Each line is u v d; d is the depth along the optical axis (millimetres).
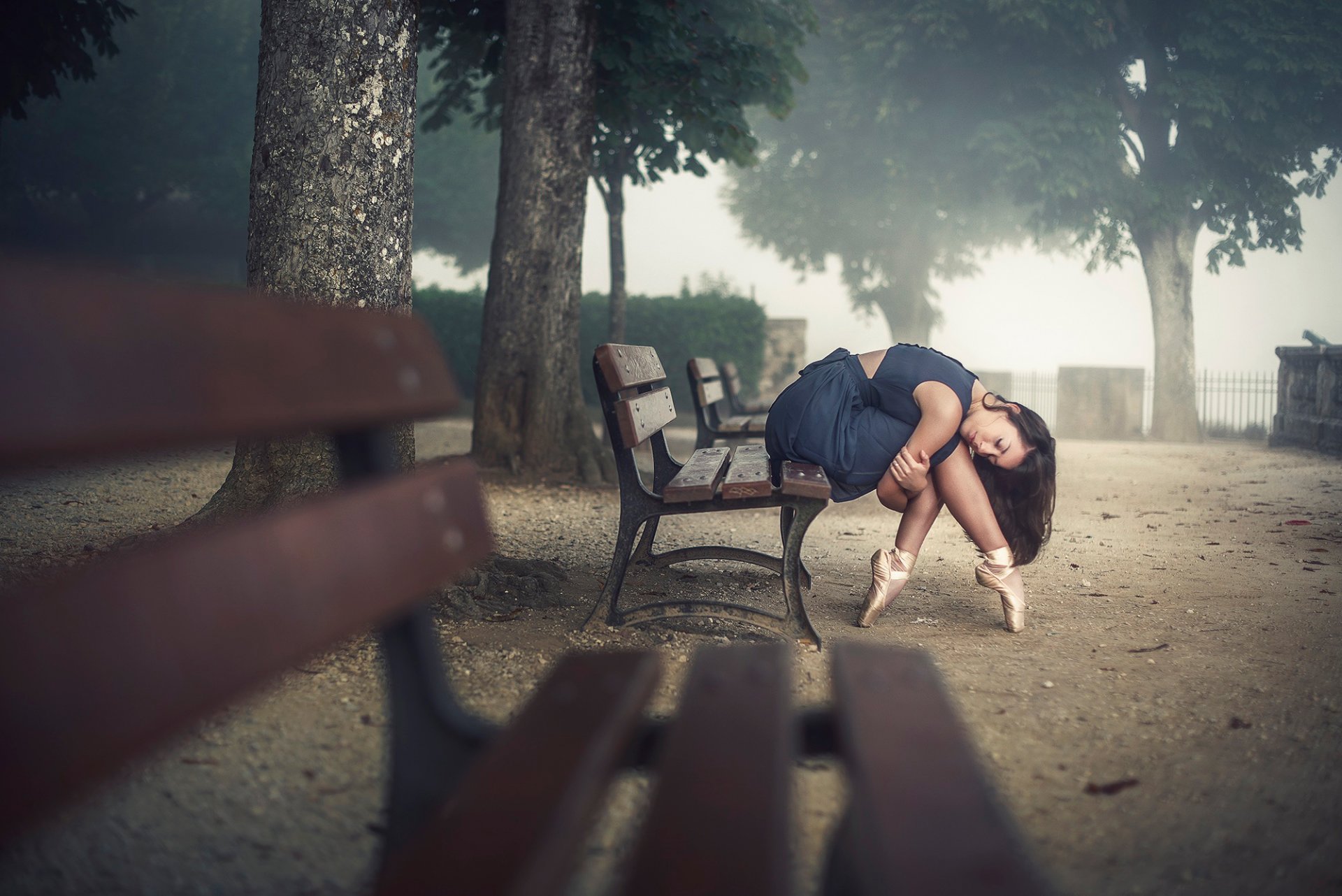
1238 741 2553
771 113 12406
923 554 5602
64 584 728
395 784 1467
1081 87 18156
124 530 5242
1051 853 1904
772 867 895
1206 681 3092
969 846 884
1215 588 4625
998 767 2344
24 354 687
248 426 906
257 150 4230
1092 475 10086
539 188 8453
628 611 3586
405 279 4398
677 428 16031
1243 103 17156
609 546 5566
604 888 1697
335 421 1062
